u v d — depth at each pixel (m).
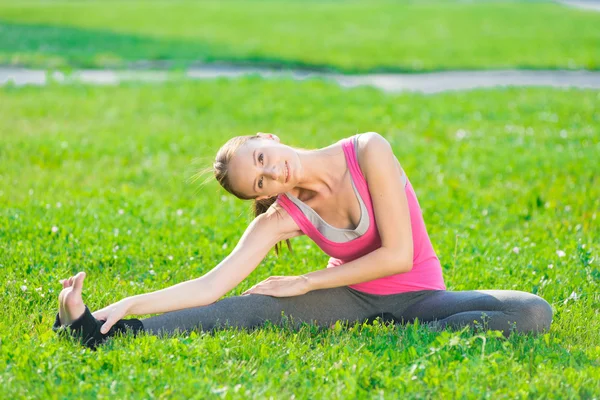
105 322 4.64
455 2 41.00
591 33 27.47
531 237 7.34
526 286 5.88
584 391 4.04
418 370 4.15
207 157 10.41
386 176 4.85
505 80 18.86
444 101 15.52
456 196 8.86
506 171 9.82
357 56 22.16
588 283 5.98
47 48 22.42
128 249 6.58
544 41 25.27
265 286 5.07
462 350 4.39
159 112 14.10
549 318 4.86
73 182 9.10
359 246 5.03
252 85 17.28
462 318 4.83
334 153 4.99
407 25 30.45
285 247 6.78
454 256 6.30
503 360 4.34
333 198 4.96
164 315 4.84
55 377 4.09
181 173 9.73
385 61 21.30
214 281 4.94
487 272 6.16
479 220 7.93
